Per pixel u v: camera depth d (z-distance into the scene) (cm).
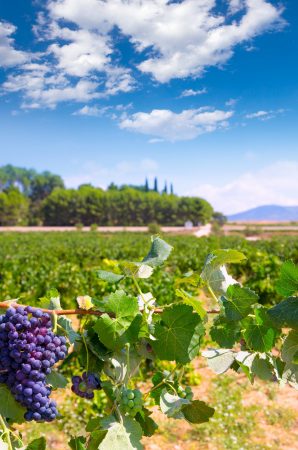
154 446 549
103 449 143
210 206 12950
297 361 165
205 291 187
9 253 2484
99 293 1039
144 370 748
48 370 154
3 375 149
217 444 559
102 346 169
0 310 160
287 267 156
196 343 159
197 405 166
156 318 180
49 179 14675
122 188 16688
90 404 627
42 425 584
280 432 598
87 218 11831
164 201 12719
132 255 2542
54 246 3506
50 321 156
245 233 9125
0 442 138
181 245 3266
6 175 16612
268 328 162
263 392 718
